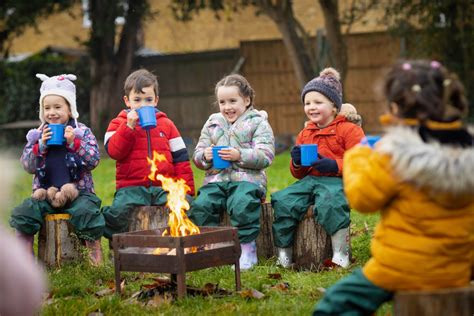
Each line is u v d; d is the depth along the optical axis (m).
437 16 17.77
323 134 6.16
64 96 6.34
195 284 5.28
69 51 24.36
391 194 3.39
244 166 6.17
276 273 5.58
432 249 3.33
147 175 6.54
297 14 27.83
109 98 20.80
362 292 3.43
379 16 24.89
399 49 20.86
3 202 2.80
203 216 6.14
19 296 2.81
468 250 3.41
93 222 6.14
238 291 5.04
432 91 3.35
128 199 6.44
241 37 28.55
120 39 20.86
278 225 6.05
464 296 3.21
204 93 23.02
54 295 5.23
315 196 6.00
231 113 6.39
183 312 4.61
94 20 20.34
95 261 6.20
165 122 6.70
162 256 4.83
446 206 3.33
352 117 6.31
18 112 22.91
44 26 30.42
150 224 6.38
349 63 21.33
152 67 23.30
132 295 5.08
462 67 17.80
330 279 5.39
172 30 28.00
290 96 22.11
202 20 28.88
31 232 6.15
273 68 22.17
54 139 6.07
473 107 17.67
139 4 20.42
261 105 22.36
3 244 2.86
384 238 3.43
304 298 4.91
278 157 16.72
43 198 6.19
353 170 3.49
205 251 4.91
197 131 23.17
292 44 19.27
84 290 5.31
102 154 18.67
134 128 6.48
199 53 22.86
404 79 3.39
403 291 3.28
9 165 2.88
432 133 3.32
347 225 5.89
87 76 23.02
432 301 3.21
